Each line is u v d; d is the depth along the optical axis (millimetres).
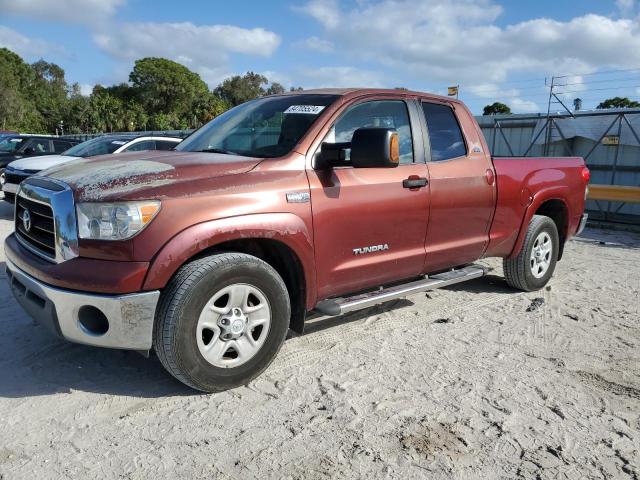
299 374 3631
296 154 3607
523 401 3340
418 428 3021
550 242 5715
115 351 3908
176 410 3152
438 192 4383
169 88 101125
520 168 5230
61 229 3076
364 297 4074
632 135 11305
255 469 2643
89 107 87438
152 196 3016
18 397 3256
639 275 6547
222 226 3154
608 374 3744
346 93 4070
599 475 2645
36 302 3262
